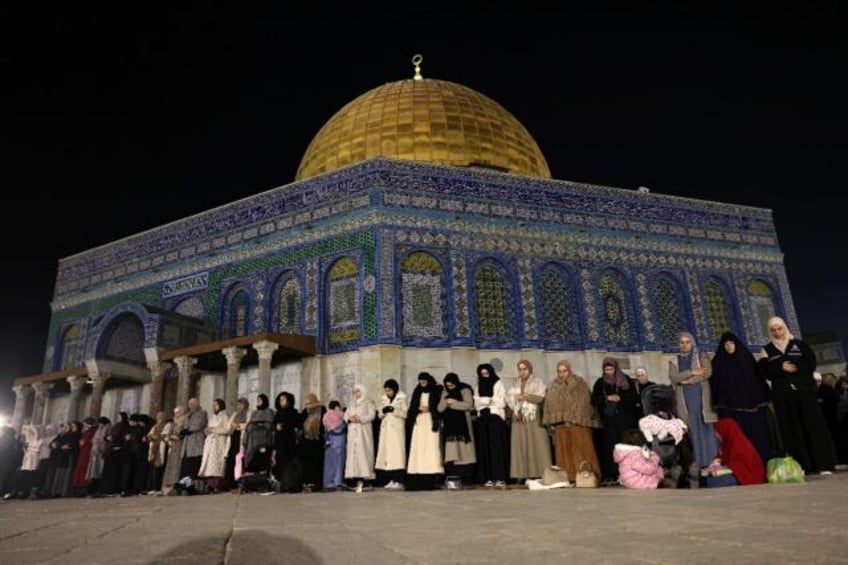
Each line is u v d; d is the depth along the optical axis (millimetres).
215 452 11172
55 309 20750
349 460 10141
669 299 18172
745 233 19609
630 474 6883
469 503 5328
